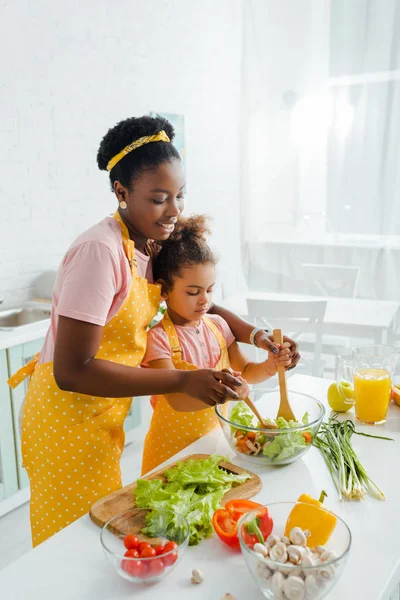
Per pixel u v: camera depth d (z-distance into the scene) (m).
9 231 2.75
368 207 3.19
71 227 3.07
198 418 1.35
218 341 1.45
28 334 2.29
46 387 1.25
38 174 2.85
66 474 1.27
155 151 1.17
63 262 1.19
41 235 2.91
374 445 1.22
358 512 0.98
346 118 3.15
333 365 3.29
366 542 0.89
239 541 0.80
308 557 0.74
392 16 2.95
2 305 2.76
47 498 1.31
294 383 1.59
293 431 1.10
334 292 3.37
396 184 3.10
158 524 0.88
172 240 1.35
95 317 1.09
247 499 1.01
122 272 1.18
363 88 3.09
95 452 1.25
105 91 3.17
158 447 1.40
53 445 1.26
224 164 4.23
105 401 1.26
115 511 0.97
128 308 1.23
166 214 1.21
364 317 2.98
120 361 1.25
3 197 2.70
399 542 0.89
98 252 1.13
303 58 3.22
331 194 3.28
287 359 1.29
